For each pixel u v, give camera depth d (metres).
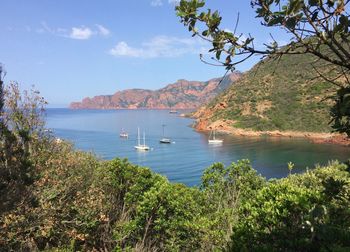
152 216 8.66
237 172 9.74
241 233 4.29
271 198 4.93
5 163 5.77
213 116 121.88
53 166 8.68
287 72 114.31
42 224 7.62
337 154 65.00
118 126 166.25
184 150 79.56
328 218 3.47
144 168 10.34
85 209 8.24
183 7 2.32
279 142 83.81
